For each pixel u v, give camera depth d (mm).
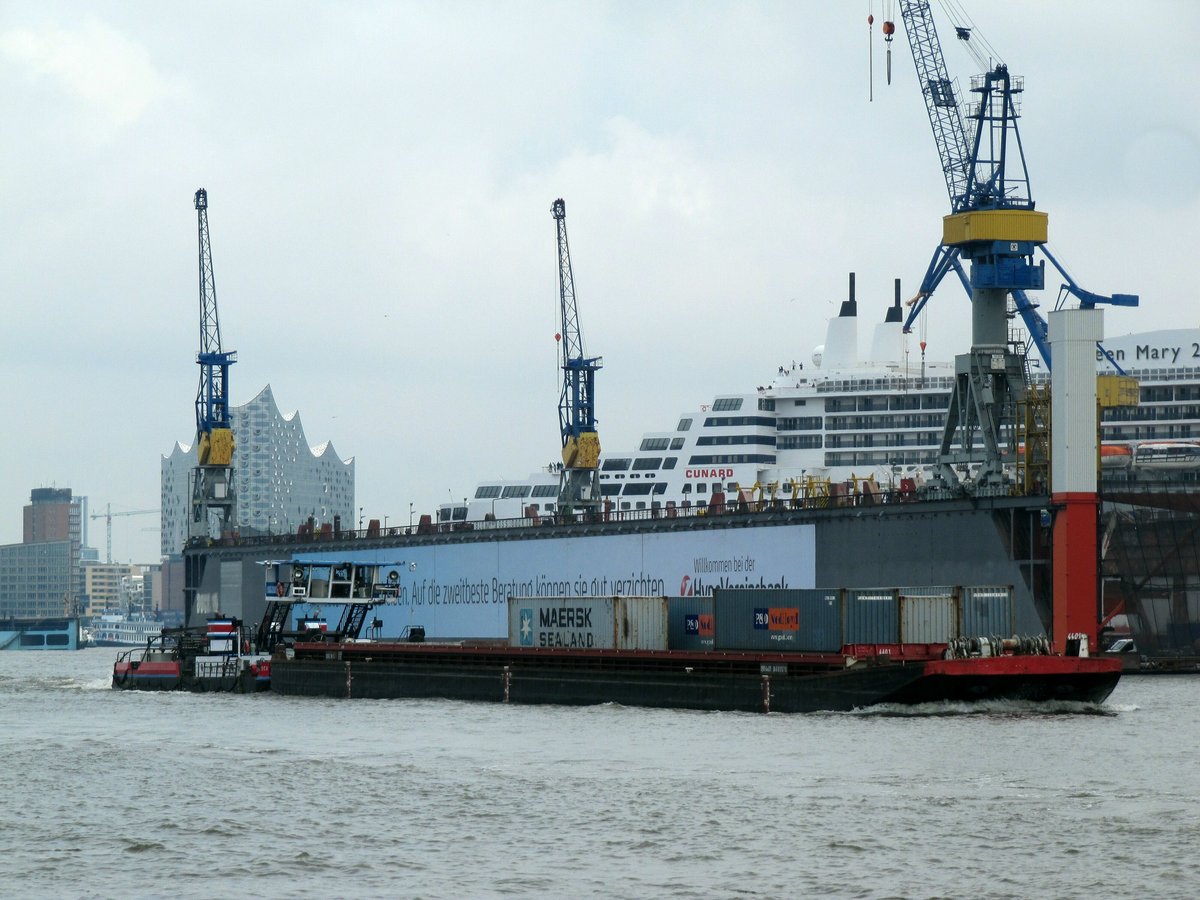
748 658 116750
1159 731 101125
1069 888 62312
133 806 81562
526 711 122750
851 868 65500
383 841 72000
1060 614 141875
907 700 110125
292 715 125438
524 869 66312
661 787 82938
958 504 149000
